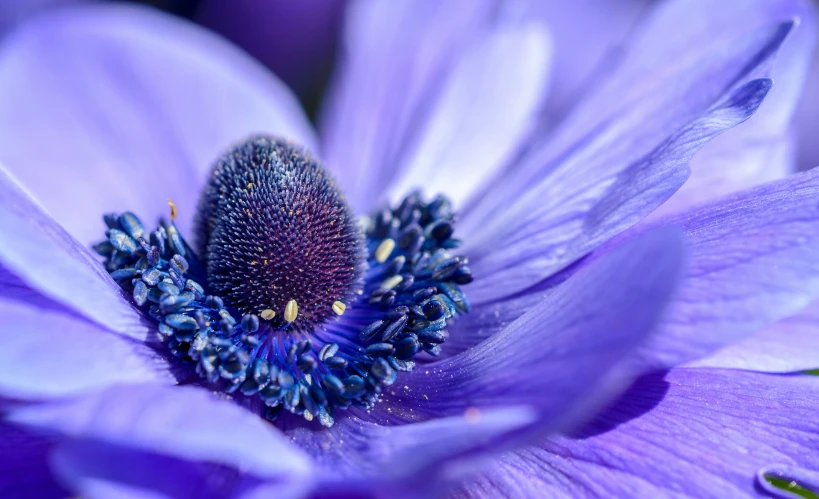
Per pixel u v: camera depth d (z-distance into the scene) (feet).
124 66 0.45
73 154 0.43
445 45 0.46
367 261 0.40
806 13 0.40
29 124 0.43
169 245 0.38
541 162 0.41
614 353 0.31
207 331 0.36
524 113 0.45
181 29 0.46
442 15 0.46
